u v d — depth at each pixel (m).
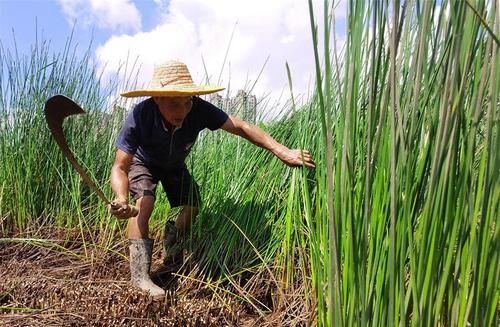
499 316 1.35
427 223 1.18
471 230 1.16
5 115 4.16
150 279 2.79
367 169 1.26
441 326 1.28
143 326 2.38
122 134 2.74
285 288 2.66
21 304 2.62
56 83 4.19
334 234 1.34
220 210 3.22
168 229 3.14
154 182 2.94
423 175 1.24
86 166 4.00
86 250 3.45
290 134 3.29
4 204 4.03
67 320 2.43
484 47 1.13
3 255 3.49
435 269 1.20
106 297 2.64
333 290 1.41
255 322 2.51
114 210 2.46
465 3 1.05
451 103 1.10
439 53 1.17
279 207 3.00
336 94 1.98
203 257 3.04
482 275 1.17
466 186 1.15
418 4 1.16
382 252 1.32
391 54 1.13
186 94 2.52
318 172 1.76
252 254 2.99
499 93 1.15
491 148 1.11
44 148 4.05
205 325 2.43
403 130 1.20
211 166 3.51
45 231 3.86
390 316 1.25
